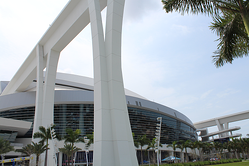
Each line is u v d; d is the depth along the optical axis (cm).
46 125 2392
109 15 1341
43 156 2288
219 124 9600
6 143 2408
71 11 2202
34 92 4334
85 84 6366
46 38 2744
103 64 1226
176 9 823
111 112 1113
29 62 3419
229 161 4822
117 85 1178
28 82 3891
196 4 784
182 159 6159
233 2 713
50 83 2561
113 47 1241
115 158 1023
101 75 1180
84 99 4538
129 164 1027
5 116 4275
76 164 4212
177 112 6769
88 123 4562
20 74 3978
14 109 4319
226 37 811
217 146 6538
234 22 795
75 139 2348
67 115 4503
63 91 4503
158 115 5906
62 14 2258
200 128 10262
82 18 2042
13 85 4647
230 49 807
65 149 2386
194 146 5259
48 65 2583
